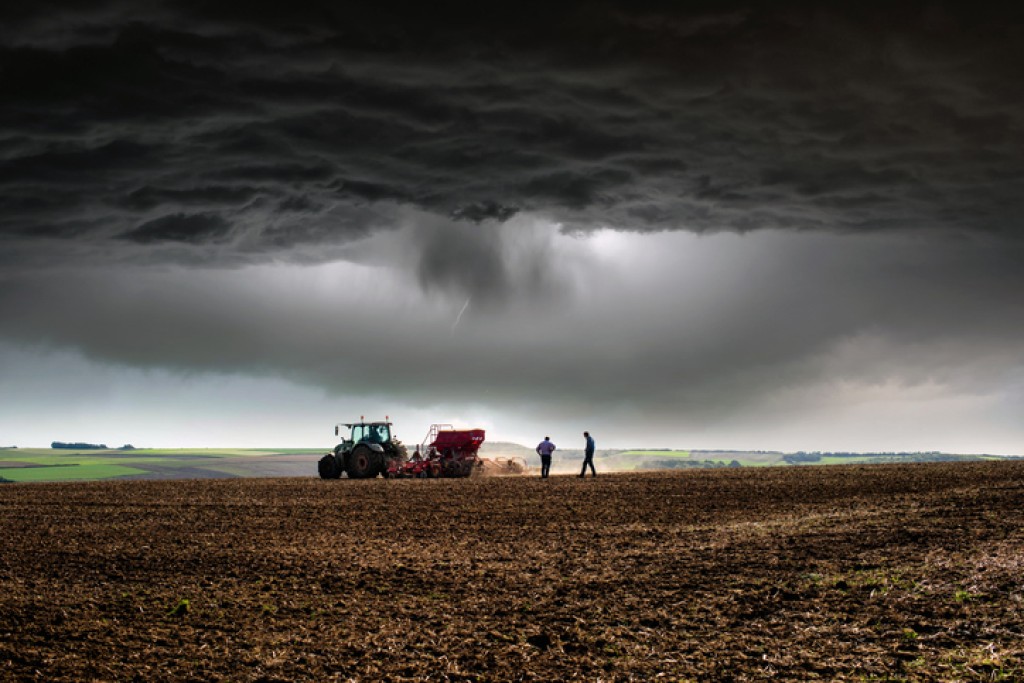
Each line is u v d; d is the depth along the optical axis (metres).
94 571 17.97
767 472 37.62
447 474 43.12
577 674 11.12
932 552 16.34
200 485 38.94
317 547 20.36
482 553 19.31
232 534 22.50
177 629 13.52
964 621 12.30
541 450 39.47
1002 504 21.20
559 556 18.72
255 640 12.88
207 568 18.14
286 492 34.00
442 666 11.58
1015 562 14.90
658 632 12.84
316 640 12.86
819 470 37.41
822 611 13.34
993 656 10.92
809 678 10.60
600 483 34.88
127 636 13.13
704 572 16.34
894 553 16.58
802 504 25.30
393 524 23.83
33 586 16.59
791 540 18.64
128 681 11.03
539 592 15.57
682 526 22.19
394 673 11.33
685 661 11.46
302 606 14.93
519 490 32.53
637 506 26.50
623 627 13.16
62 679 11.10
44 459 182.62
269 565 18.31
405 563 18.33
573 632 12.99
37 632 13.34
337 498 30.89
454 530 22.62
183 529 23.52
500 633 13.06
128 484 40.75
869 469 36.41
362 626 13.62
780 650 11.71
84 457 195.50
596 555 18.66
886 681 10.34
